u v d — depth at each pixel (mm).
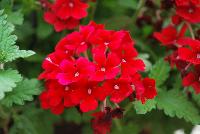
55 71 327
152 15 426
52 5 394
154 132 441
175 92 362
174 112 351
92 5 426
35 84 349
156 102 348
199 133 528
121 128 428
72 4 386
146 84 329
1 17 331
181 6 378
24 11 414
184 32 394
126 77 318
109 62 321
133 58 334
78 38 342
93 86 322
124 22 417
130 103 376
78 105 338
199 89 344
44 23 428
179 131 475
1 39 325
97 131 336
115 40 333
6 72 314
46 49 442
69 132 476
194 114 352
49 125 430
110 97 330
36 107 418
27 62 429
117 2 450
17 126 396
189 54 339
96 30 344
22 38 425
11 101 344
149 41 440
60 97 330
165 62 365
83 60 322
